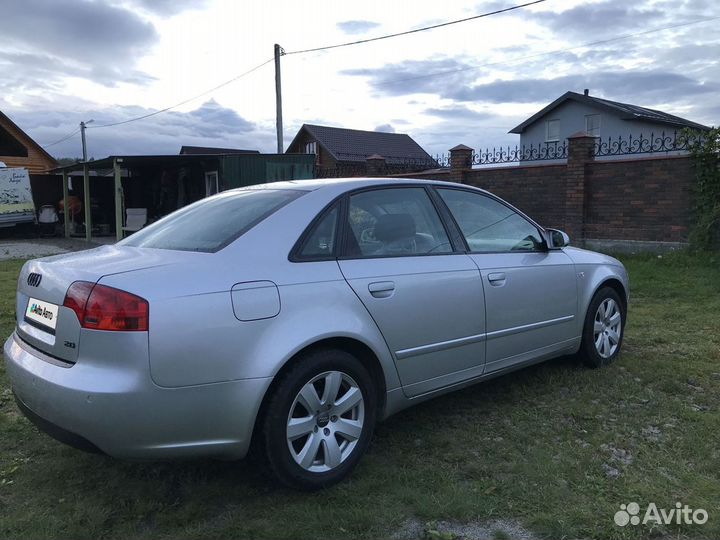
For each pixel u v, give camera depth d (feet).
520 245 14.05
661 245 33.88
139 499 9.50
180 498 9.59
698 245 31.91
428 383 11.50
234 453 9.01
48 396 8.55
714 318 21.43
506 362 13.12
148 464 10.68
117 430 8.20
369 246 10.98
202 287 8.73
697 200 32.12
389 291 10.68
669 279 28.22
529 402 13.60
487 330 12.46
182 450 8.61
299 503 9.39
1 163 68.44
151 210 71.00
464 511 9.05
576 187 37.50
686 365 16.03
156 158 50.67
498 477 10.17
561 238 14.55
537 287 13.66
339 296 9.99
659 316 21.93
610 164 35.99
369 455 11.07
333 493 9.67
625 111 105.70
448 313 11.62
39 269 9.76
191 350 8.46
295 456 9.42
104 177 71.61
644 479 10.09
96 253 10.48
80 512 9.09
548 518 8.84
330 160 137.90
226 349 8.72
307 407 9.52
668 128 104.83
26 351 9.46
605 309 16.12
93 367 8.32
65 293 8.71
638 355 17.08
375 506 9.30
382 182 11.87
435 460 10.85
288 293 9.45
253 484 9.95
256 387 8.89
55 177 70.38
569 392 14.24
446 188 13.01
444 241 12.29
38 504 9.39
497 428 12.22
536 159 40.63
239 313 8.89
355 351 10.48
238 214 10.73
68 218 65.82
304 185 11.58
